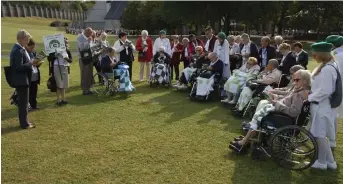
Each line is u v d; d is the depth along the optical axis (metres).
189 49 11.55
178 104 8.73
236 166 4.97
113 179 4.50
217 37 9.85
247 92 7.44
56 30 61.25
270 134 5.02
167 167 4.89
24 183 4.36
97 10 83.44
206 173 4.73
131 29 59.88
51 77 8.16
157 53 11.11
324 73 4.55
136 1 58.44
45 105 8.41
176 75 12.27
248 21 40.66
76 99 9.12
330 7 44.41
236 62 10.34
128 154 5.34
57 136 6.15
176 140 6.01
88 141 5.91
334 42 5.65
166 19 48.75
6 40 29.81
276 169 4.90
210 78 8.94
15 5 87.50
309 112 4.82
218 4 38.31
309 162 4.94
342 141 6.14
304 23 46.62
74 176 4.57
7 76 6.31
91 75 9.72
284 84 7.31
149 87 11.04
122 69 9.41
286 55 8.15
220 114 7.79
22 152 5.37
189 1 39.59
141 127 6.74
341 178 4.68
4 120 7.10
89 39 9.44
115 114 7.68
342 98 4.98
